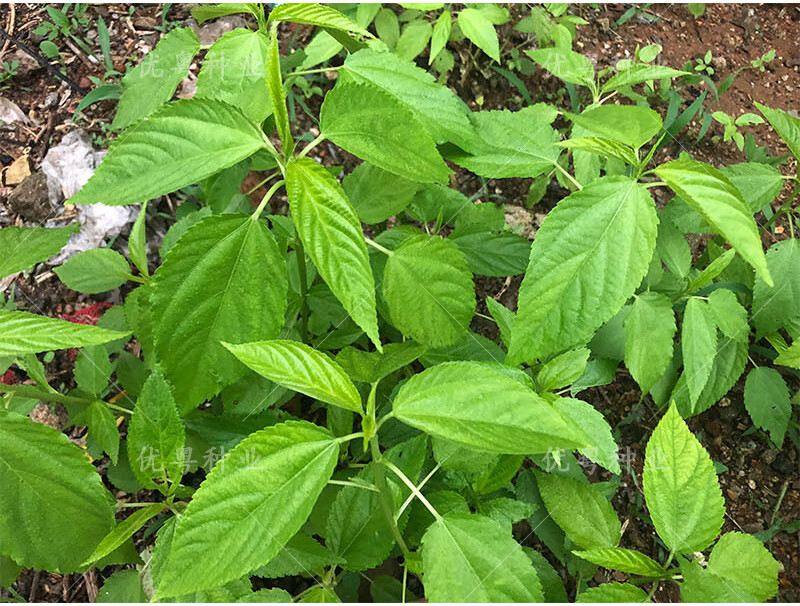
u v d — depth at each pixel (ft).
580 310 1.00
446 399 0.79
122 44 2.00
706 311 1.31
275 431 0.79
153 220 1.79
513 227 1.83
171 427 0.97
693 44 2.21
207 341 0.94
